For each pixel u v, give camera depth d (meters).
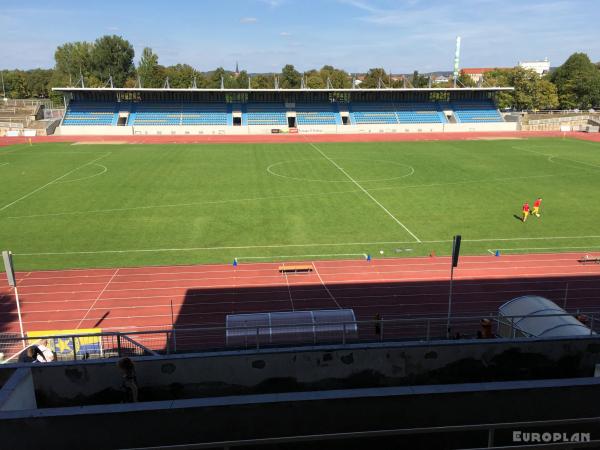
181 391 9.56
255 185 43.47
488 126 90.81
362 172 49.47
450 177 47.03
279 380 9.75
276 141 75.69
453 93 96.06
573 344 9.80
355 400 5.91
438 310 20.77
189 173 48.78
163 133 84.31
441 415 6.05
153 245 28.45
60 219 33.25
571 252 27.44
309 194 40.28
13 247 28.02
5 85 152.75
